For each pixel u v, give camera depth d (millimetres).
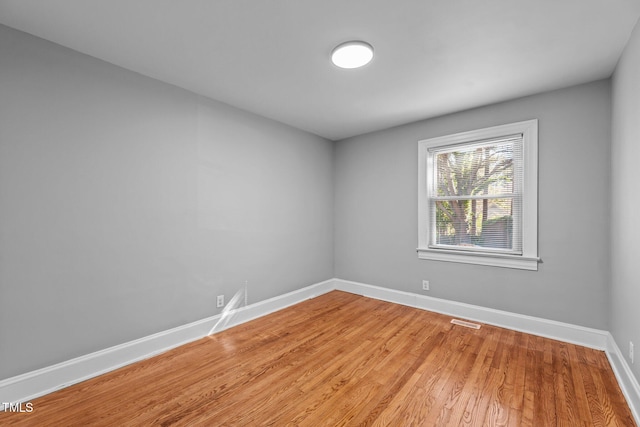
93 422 1617
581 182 2518
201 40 1909
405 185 3654
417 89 2633
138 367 2193
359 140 4117
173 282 2555
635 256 1720
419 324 3014
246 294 3162
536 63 2174
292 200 3725
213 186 2857
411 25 1738
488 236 3064
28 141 1827
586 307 2504
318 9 1602
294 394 1869
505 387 1925
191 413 1693
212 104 2850
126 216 2264
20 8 1590
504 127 2889
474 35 1834
